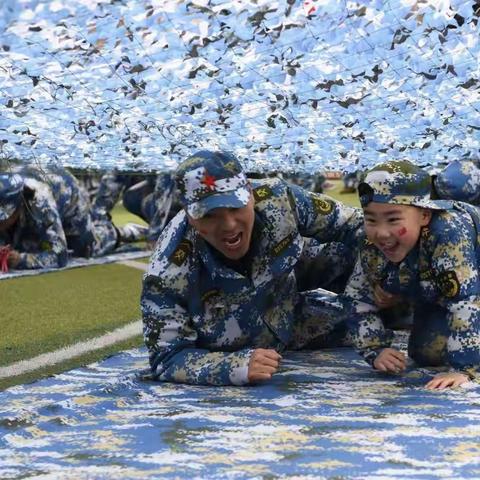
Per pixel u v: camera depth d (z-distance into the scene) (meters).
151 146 4.60
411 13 2.79
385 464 2.35
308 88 3.40
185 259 3.58
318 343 4.38
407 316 4.20
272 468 2.34
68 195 8.91
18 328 5.39
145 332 3.67
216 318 3.74
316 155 4.91
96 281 7.76
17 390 3.54
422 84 3.44
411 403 3.12
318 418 2.92
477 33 2.93
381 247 3.43
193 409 3.11
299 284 4.34
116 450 2.57
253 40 2.81
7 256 8.21
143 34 2.74
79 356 4.53
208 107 3.64
